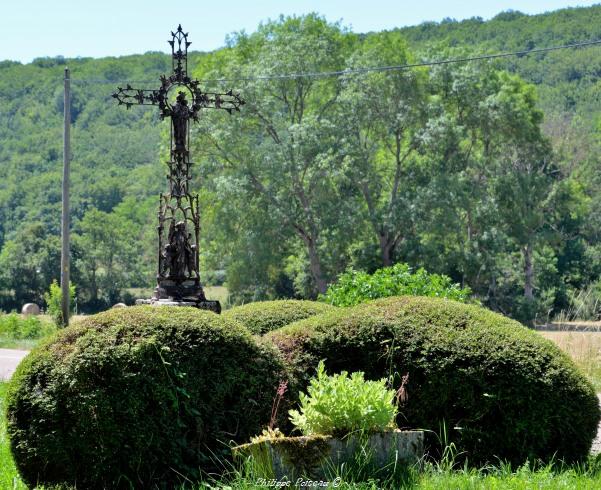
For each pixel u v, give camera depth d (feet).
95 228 209.97
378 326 26.99
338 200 146.10
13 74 317.42
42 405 22.68
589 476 23.81
